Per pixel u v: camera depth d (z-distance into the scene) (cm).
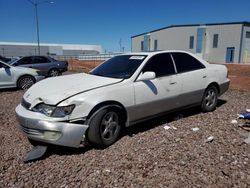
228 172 336
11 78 1034
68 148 422
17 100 819
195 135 464
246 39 4344
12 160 387
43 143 420
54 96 402
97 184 321
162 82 502
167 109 521
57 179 335
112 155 395
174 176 330
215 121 547
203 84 588
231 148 407
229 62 4419
